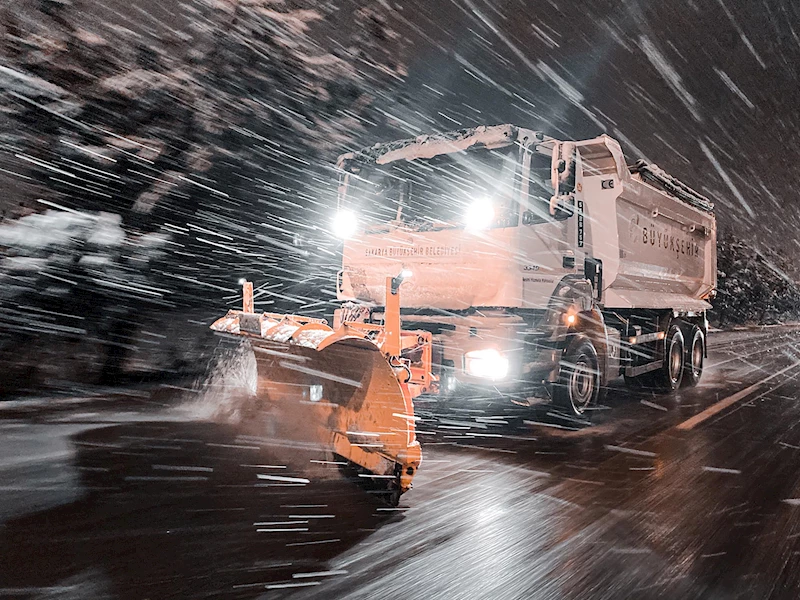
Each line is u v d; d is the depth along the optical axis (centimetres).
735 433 730
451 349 645
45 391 804
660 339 1009
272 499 459
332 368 510
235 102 1042
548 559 373
